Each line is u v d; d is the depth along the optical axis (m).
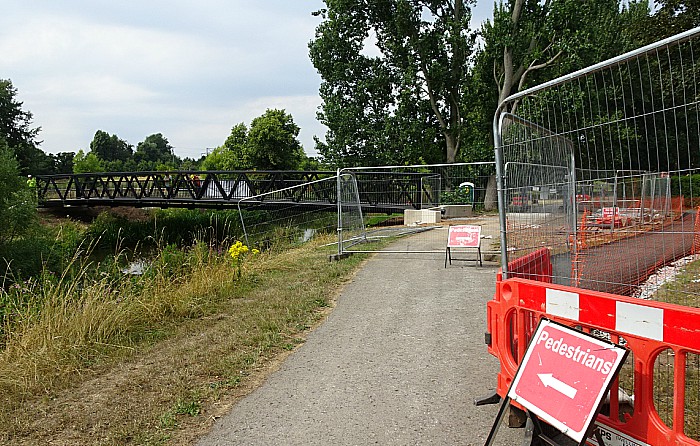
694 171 2.87
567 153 4.58
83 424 3.90
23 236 17.50
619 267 4.37
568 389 2.60
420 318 6.45
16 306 6.41
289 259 10.90
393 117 26.17
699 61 2.79
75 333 5.58
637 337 2.52
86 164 65.62
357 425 3.78
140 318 6.40
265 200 19.34
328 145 27.36
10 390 4.52
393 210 15.47
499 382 3.57
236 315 6.79
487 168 12.87
